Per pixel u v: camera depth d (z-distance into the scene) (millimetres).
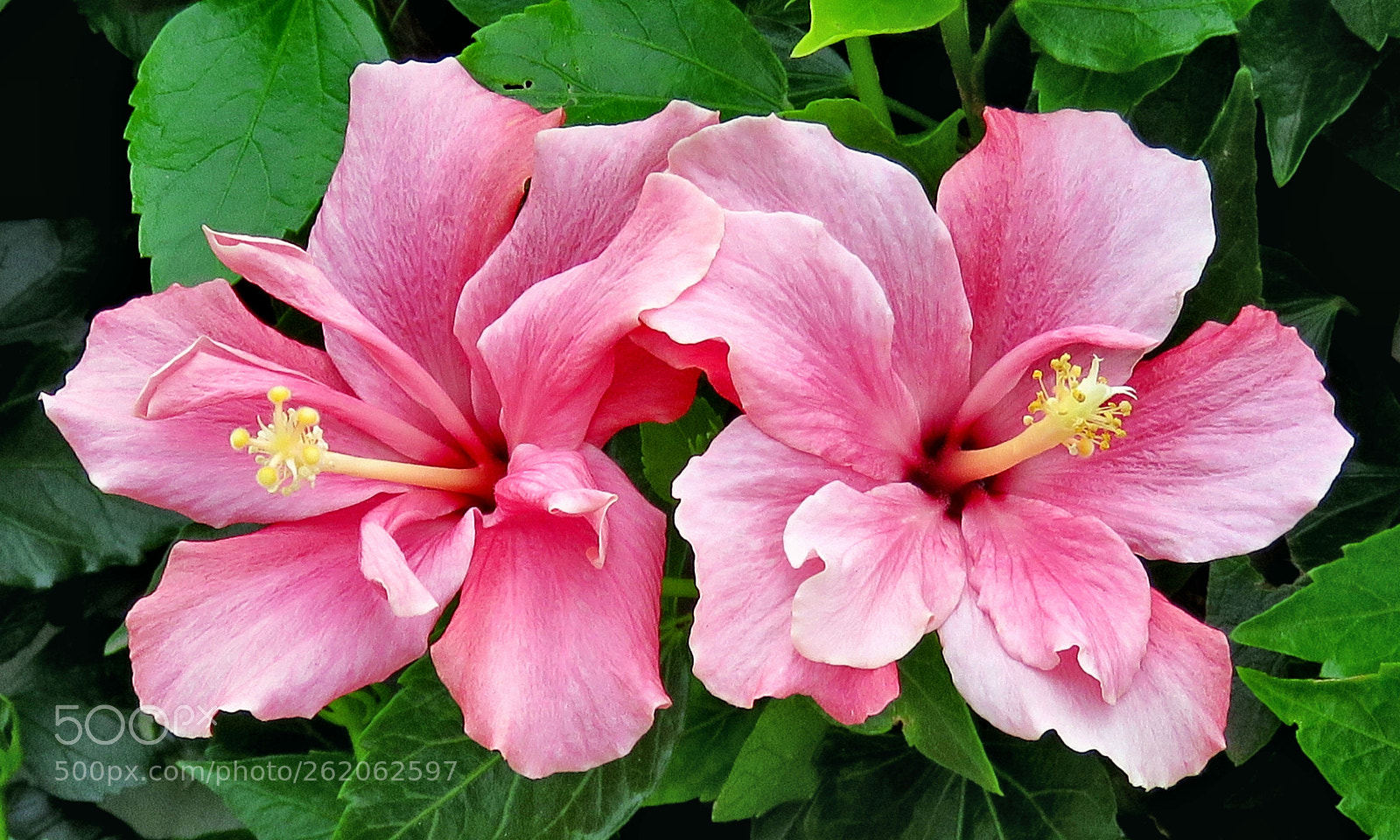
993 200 595
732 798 655
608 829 614
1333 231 664
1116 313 591
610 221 596
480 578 586
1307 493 579
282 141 642
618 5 639
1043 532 592
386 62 613
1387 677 596
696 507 569
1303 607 607
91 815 736
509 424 601
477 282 600
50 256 716
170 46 645
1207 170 602
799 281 573
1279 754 663
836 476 582
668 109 594
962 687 582
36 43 703
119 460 595
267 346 609
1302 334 659
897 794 665
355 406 607
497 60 634
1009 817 653
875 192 585
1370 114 645
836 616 565
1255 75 634
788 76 665
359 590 594
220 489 601
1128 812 673
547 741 572
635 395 590
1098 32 623
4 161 719
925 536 590
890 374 584
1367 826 597
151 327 602
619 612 577
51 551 697
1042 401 593
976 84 652
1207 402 589
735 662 566
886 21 606
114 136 713
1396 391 660
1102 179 593
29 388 708
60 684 723
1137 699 578
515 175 605
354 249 610
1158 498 589
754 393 568
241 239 585
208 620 591
